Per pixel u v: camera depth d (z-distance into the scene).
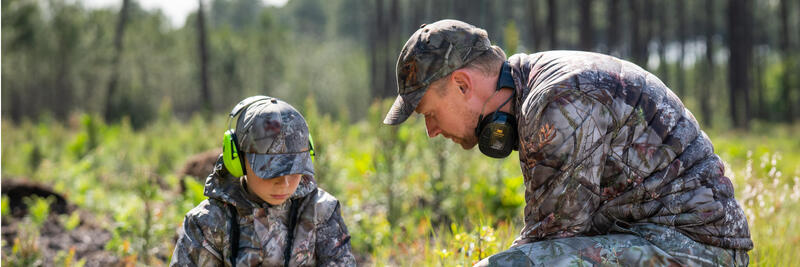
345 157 7.68
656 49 50.53
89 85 48.25
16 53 43.97
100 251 4.70
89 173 8.40
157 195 5.09
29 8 42.25
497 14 61.16
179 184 6.13
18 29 41.78
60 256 4.45
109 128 13.23
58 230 5.10
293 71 65.31
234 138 2.10
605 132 2.05
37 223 5.03
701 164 2.12
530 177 2.18
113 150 10.56
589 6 22.94
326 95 59.91
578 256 2.12
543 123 2.07
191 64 59.31
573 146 2.04
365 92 62.06
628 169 2.09
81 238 4.96
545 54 2.30
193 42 61.38
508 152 2.30
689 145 2.12
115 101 33.47
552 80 2.09
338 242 2.29
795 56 41.62
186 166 6.34
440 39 2.21
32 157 9.02
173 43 62.59
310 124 5.58
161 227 4.59
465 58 2.21
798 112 42.81
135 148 11.77
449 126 2.34
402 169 6.09
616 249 2.12
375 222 4.93
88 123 10.89
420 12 47.59
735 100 32.88
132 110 33.16
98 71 45.47
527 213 2.28
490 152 2.29
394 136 5.82
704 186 2.10
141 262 4.31
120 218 4.69
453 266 3.27
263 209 2.18
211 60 56.03
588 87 2.05
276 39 66.81
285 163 2.03
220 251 2.17
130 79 42.50
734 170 6.06
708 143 2.18
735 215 2.13
